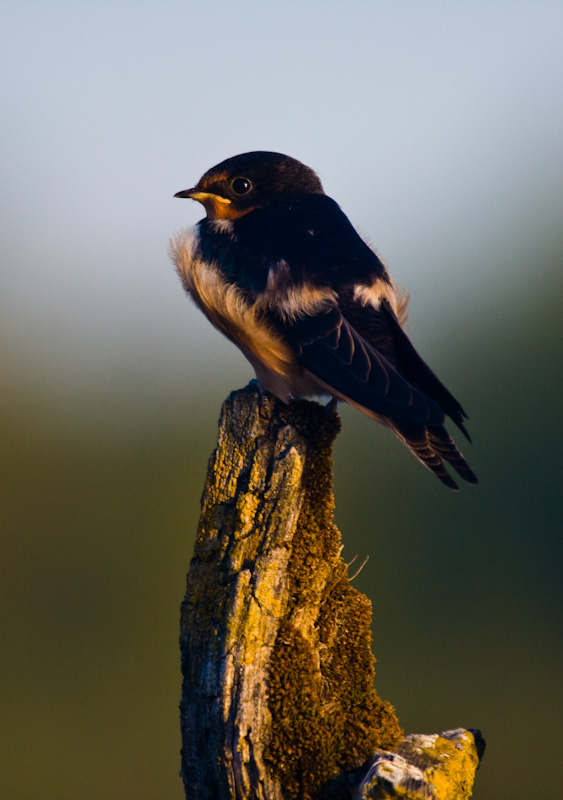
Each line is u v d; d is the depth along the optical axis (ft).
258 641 24.71
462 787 24.14
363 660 25.62
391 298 35.53
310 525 26.09
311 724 24.29
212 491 26.48
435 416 31.07
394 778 23.03
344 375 32.76
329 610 25.89
